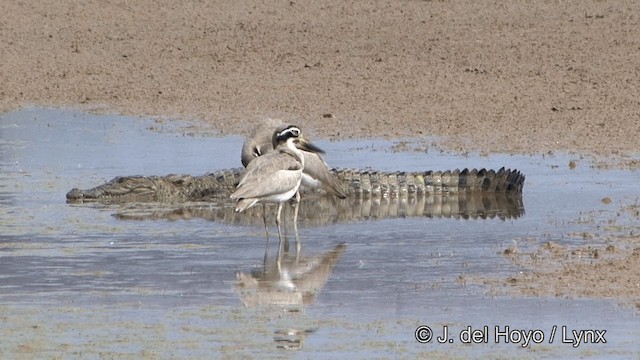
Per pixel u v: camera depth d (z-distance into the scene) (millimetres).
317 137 21641
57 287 12570
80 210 16750
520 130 21875
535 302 11852
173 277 12984
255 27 32062
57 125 23109
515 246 14070
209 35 31266
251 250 14312
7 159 20203
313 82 26438
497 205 17109
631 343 10727
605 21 31688
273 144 16062
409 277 12867
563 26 31297
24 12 33188
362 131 22078
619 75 26219
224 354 10516
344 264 13523
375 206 17438
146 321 11453
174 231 15438
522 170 18953
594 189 17516
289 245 14594
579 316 11398
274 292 12398
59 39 30781
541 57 28172
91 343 10812
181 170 19406
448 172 18094
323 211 17062
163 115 23922
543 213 16109
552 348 10672
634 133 21391
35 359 10438
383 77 26703
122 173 19156
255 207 17234
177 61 28797
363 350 10617
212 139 21781
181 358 10414
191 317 11555
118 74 27672
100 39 30891
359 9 33906
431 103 24250
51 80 27094
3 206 16844
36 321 11461
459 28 31453
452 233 15141
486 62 27875
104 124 23188
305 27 32031
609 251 13781
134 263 13602
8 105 24969
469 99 24500
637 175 18391
